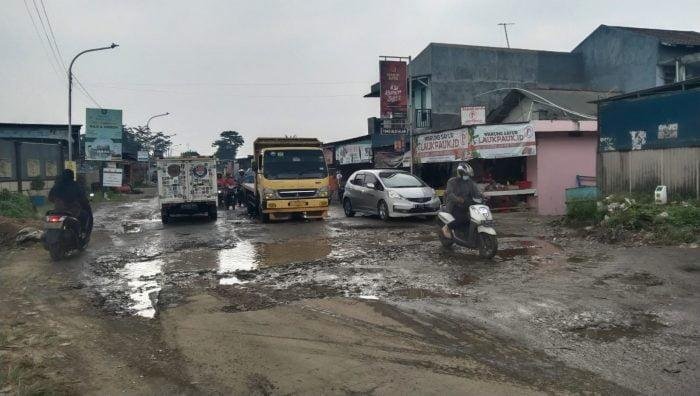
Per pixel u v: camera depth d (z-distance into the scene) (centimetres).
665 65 2722
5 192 1969
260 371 492
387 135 2873
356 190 1930
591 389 434
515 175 2012
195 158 1945
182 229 1706
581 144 1916
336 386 454
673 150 1334
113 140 3656
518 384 446
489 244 988
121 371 503
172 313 695
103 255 1178
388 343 555
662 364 480
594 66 3153
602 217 1275
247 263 1033
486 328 593
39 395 448
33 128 3700
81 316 698
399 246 1182
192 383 471
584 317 620
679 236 1041
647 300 676
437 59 3036
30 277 944
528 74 3167
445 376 466
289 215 1878
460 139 1897
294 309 691
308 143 2061
